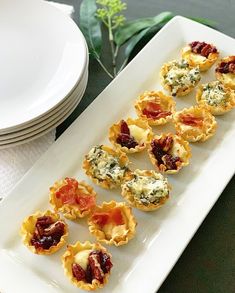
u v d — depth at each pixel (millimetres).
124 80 483
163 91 490
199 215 419
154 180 429
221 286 402
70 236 413
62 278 394
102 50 515
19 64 455
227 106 469
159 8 543
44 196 425
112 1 509
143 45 526
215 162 448
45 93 442
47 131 436
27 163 442
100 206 418
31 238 403
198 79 484
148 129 456
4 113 433
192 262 411
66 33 463
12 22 474
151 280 389
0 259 398
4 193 430
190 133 459
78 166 443
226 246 419
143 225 417
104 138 459
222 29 535
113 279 394
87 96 488
